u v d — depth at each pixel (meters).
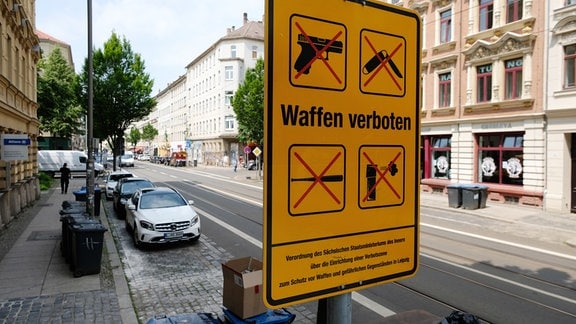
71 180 33.34
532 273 8.48
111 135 33.31
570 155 16.52
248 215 15.93
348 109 1.99
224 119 56.72
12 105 15.09
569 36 16.20
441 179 22.28
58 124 44.91
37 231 12.50
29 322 5.92
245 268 5.58
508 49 18.44
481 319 6.17
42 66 45.53
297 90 1.83
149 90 33.16
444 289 7.45
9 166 13.24
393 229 2.17
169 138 90.00
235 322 5.12
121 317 6.13
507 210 16.94
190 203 12.16
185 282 8.00
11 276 8.03
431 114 22.41
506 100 18.47
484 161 19.94
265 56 1.75
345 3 1.97
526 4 17.67
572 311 6.48
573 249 10.62
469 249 10.50
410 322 3.78
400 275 2.20
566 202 16.45
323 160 1.91
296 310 6.54
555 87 16.67
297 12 1.83
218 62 58.00
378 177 2.10
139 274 8.52
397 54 2.16
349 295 2.06
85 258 8.02
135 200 12.37
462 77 20.69
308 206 1.88
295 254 1.84
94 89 31.20
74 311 6.34
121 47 31.94
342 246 1.98
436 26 22.05
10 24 14.59
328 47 1.91
